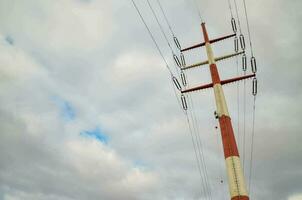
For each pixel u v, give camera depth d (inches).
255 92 1117.1
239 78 1081.4
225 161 908.6
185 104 1131.3
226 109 1008.9
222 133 960.9
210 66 1157.1
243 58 1173.7
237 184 850.1
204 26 1312.7
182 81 1173.7
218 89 1057.5
